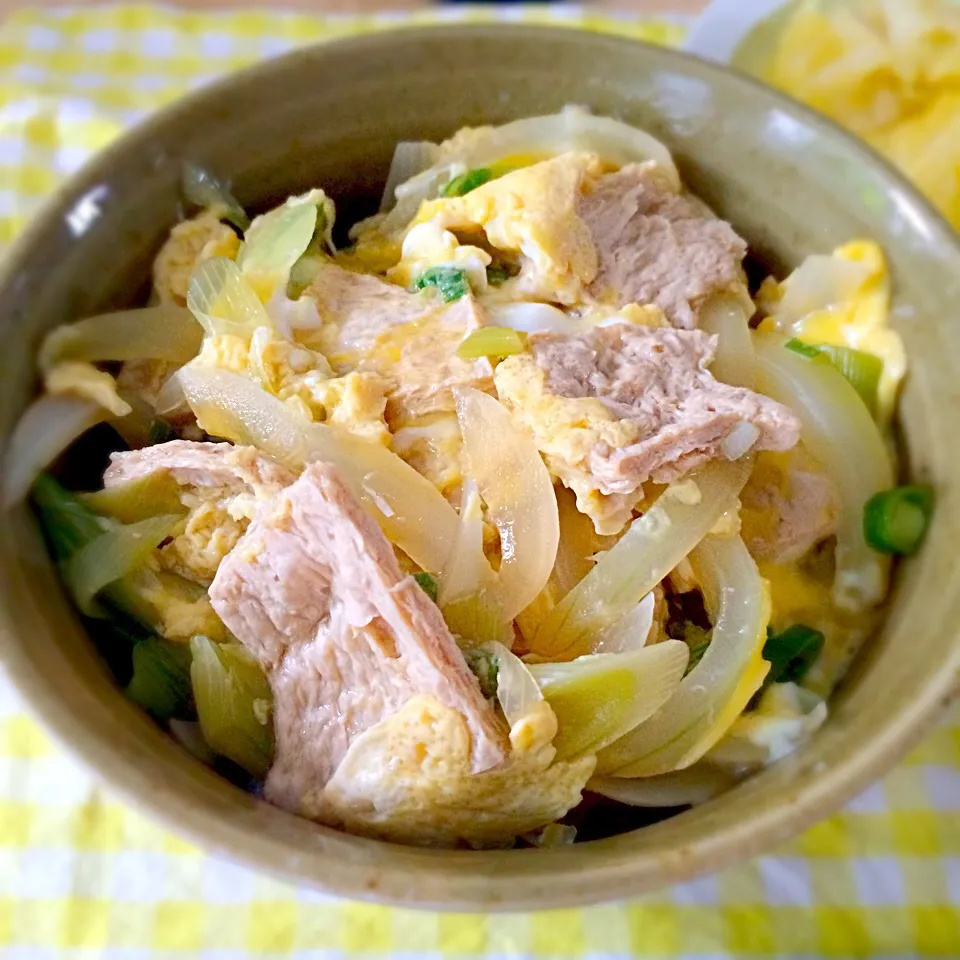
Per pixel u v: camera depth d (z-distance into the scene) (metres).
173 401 0.19
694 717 0.16
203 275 0.19
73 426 0.18
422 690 0.15
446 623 0.16
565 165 0.20
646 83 0.21
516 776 0.15
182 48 0.28
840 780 0.14
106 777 0.13
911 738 0.14
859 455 0.19
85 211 0.18
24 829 0.18
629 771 0.16
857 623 0.19
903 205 0.19
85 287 0.18
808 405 0.20
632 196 0.21
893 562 0.19
